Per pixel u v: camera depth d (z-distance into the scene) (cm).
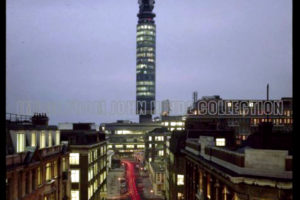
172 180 7288
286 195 2197
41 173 4050
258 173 2345
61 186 5006
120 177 14250
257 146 3095
